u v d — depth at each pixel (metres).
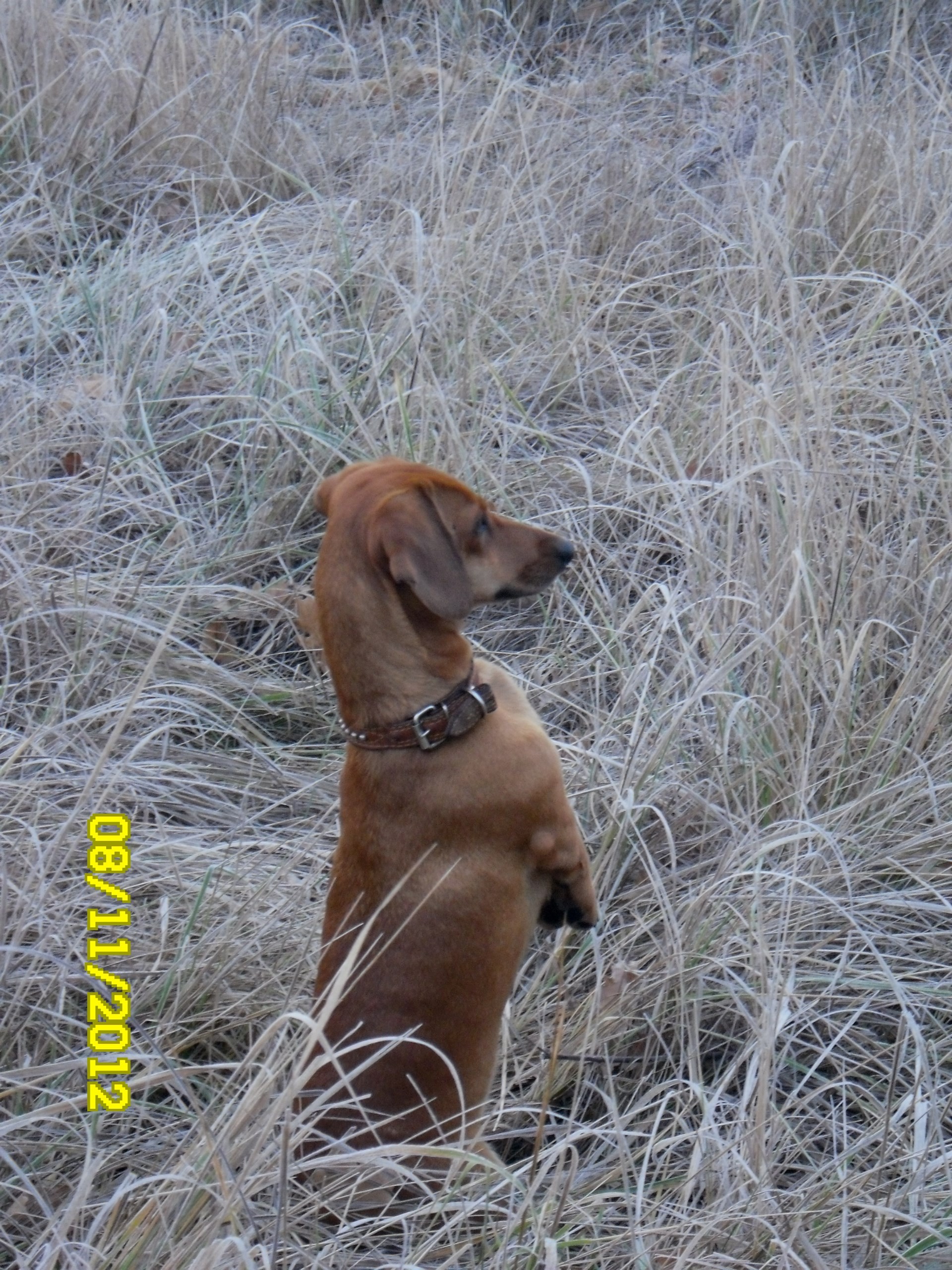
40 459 2.83
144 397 2.92
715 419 2.76
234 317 3.04
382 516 2.14
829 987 2.29
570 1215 2.15
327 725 2.62
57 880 2.32
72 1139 2.21
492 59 4.15
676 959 2.30
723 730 2.48
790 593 2.50
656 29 4.34
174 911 2.38
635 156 3.52
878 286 2.99
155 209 3.54
